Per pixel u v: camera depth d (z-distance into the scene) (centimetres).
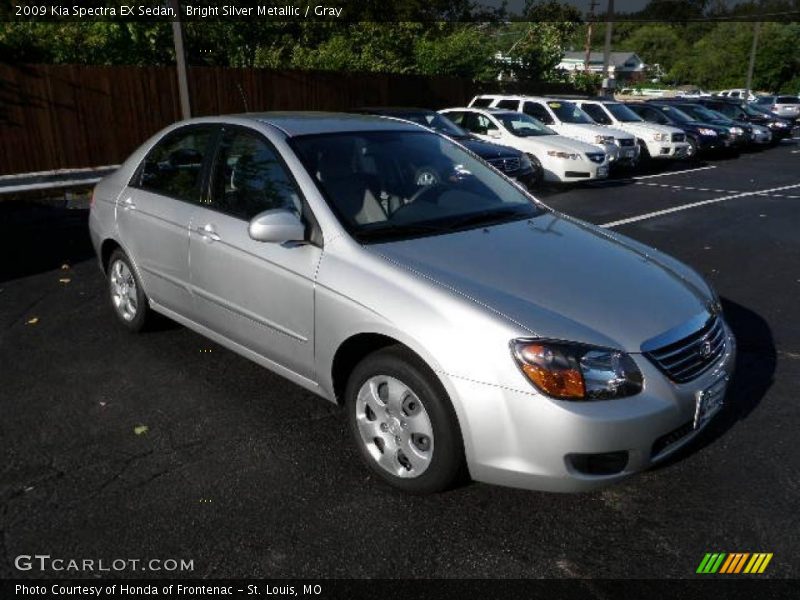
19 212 929
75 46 1166
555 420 255
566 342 261
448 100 1875
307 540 272
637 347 269
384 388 304
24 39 1067
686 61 8019
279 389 403
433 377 279
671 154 1611
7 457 327
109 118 1113
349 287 304
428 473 288
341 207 334
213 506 293
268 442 345
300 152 357
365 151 379
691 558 266
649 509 296
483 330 266
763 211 1038
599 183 1378
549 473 261
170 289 425
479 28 2484
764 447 347
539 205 414
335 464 326
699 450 344
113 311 534
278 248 339
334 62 1667
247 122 390
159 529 277
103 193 489
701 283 345
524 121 1361
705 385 286
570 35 2867
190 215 398
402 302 285
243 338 375
